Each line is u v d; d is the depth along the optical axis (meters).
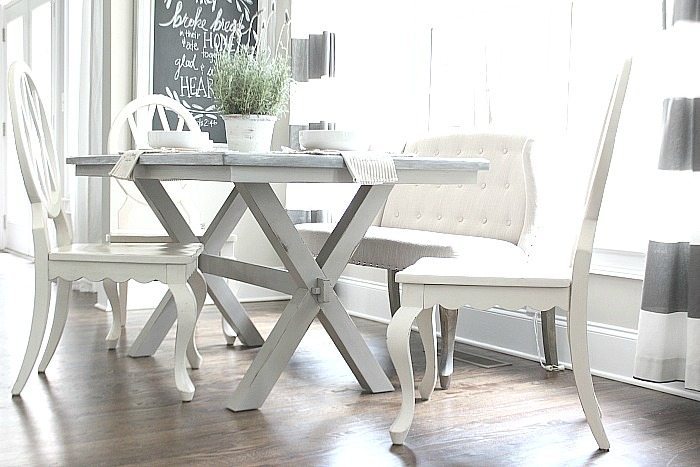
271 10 4.91
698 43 2.87
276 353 2.79
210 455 2.29
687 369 2.87
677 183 2.90
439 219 3.89
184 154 2.59
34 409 2.70
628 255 3.29
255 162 2.45
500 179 3.65
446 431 2.56
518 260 3.31
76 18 6.10
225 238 3.62
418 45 4.39
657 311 2.94
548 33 3.72
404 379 2.44
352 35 4.69
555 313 3.48
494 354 3.72
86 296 5.19
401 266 3.35
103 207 4.57
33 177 2.85
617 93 2.38
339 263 2.90
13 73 2.90
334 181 2.62
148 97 4.06
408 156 2.80
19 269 6.50
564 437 2.53
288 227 2.80
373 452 2.35
